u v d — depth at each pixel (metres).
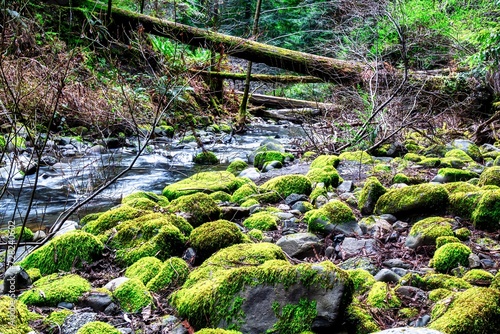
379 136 7.02
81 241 3.04
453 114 8.48
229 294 2.24
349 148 7.07
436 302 2.27
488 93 8.60
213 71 10.86
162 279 2.71
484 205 3.38
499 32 7.55
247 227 3.81
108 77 8.47
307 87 13.09
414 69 9.99
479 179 4.43
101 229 3.41
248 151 8.41
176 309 2.43
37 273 2.89
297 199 4.47
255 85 14.72
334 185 5.06
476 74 8.71
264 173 6.14
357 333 2.13
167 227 3.20
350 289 2.12
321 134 7.93
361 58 8.98
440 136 7.72
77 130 7.87
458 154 6.14
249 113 11.97
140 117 8.52
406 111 7.69
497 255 2.94
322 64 8.55
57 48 6.61
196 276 2.64
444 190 3.69
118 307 2.43
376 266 2.91
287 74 13.11
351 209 3.95
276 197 4.55
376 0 9.33
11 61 5.52
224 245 3.07
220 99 11.43
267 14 15.76
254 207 4.25
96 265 2.99
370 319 2.20
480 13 10.55
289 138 9.71
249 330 2.15
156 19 9.23
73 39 9.33
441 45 10.05
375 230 3.48
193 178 5.32
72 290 2.51
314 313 2.09
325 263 2.20
